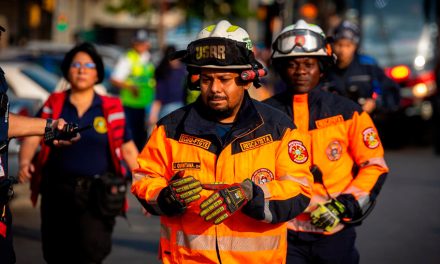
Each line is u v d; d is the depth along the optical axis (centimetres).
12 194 632
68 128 700
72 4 4556
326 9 2931
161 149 610
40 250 1195
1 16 4209
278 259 603
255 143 598
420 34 2762
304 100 775
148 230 1339
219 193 559
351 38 1030
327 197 752
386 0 2836
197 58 586
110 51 2483
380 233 1309
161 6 4062
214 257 594
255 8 4162
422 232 1321
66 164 898
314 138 762
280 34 788
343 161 762
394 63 2725
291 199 586
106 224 902
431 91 2614
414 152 2450
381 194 1667
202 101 609
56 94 932
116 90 2002
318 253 750
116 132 917
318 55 777
